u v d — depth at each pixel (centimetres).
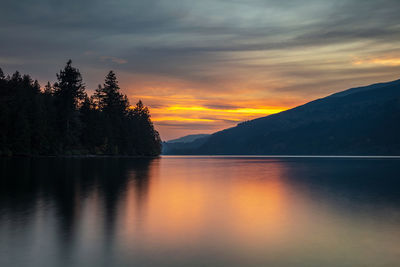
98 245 1121
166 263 959
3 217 1551
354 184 3231
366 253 1060
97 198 2150
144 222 1482
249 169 6116
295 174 4728
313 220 1549
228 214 1681
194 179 3756
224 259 998
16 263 947
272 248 1109
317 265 955
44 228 1346
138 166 6438
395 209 1838
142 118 16650
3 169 4569
